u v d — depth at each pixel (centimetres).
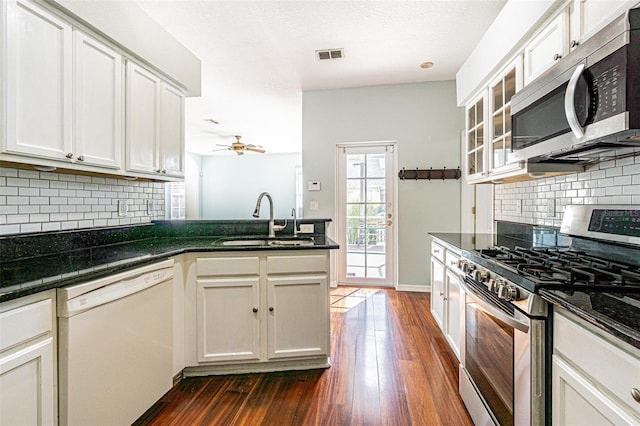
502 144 210
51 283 111
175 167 230
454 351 205
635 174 138
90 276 126
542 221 213
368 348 240
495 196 287
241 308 198
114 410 137
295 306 202
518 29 175
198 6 233
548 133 143
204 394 182
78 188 189
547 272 121
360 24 260
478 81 232
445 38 283
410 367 212
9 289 101
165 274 173
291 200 859
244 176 882
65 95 144
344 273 428
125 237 223
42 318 109
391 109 398
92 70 159
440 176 382
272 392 184
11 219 153
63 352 115
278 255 200
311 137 416
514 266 132
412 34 275
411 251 395
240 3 230
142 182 247
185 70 235
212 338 197
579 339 89
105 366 132
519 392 112
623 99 99
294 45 293
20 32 125
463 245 204
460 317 179
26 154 127
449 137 385
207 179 897
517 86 184
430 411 167
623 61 98
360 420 161
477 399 152
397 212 399
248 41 285
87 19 152
